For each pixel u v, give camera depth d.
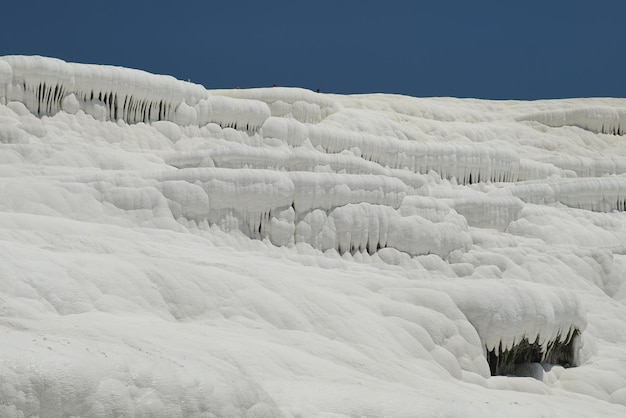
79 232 36.53
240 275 31.45
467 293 37.28
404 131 79.94
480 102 107.06
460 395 28.08
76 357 15.32
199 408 16.56
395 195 52.47
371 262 50.38
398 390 23.56
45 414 14.47
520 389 35.19
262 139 65.88
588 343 41.75
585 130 94.81
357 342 31.25
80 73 58.19
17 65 55.78
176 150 60.62
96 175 45.22
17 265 24.91
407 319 34.75
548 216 63.78
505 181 74.81
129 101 60.16
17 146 49.31
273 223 48.56
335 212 50.31
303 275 37.31
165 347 20.59
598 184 71.31
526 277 52.81
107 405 15.22
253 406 17.91
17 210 41.09
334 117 77.25
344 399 20.89
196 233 45.88
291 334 28.22
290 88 76.81
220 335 25.45
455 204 60.69
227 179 47.38
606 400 37.16
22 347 15.01
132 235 38.88
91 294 25.75
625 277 55.41
